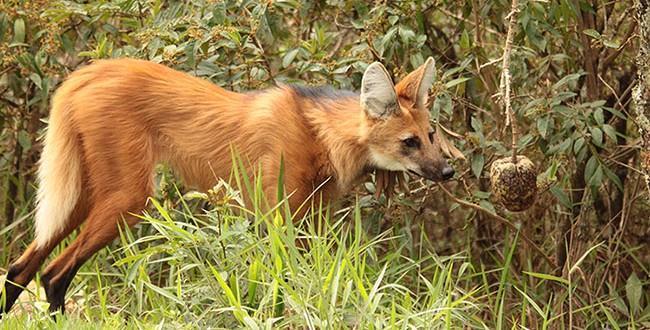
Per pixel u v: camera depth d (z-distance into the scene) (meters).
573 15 10.10
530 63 11.41
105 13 10.52
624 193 10.84
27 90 11.57
